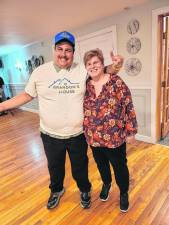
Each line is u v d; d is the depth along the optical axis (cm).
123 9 271
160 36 260
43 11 254
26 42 485
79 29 358
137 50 280
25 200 191
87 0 225
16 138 377
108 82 133
